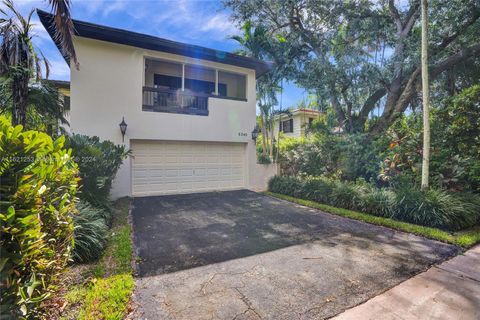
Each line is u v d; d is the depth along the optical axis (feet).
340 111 41.39
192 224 19.47
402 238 16.43
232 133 36.29
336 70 36.22
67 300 8.91
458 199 19.53
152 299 9.41
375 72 35.22
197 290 10.08
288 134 70.33
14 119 20.45
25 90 20.66
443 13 32.01
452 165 22.35
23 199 6.30
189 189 34.22
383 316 8.56
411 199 19.58
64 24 18.72
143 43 30.07
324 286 10.43
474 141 23.32
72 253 11.60
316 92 40.22
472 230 17.58
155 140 32.09
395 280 10.96
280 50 40.75
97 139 23.63
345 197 24.52
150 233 17.21
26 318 6.42
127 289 9.78
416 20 36.76
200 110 34.19
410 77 35.91
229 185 36.88
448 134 24.14
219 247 14.75
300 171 38.47
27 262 6.54
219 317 8.45
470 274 11.59
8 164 6.20
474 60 36.94
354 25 38.83
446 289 10.26
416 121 29.17
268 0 38.45
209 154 35.55
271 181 36.55
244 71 37.37
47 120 24.50
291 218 21.49
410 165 24.62
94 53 28.99
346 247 14.83
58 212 8.02
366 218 20.63
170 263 12.55
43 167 7.21
